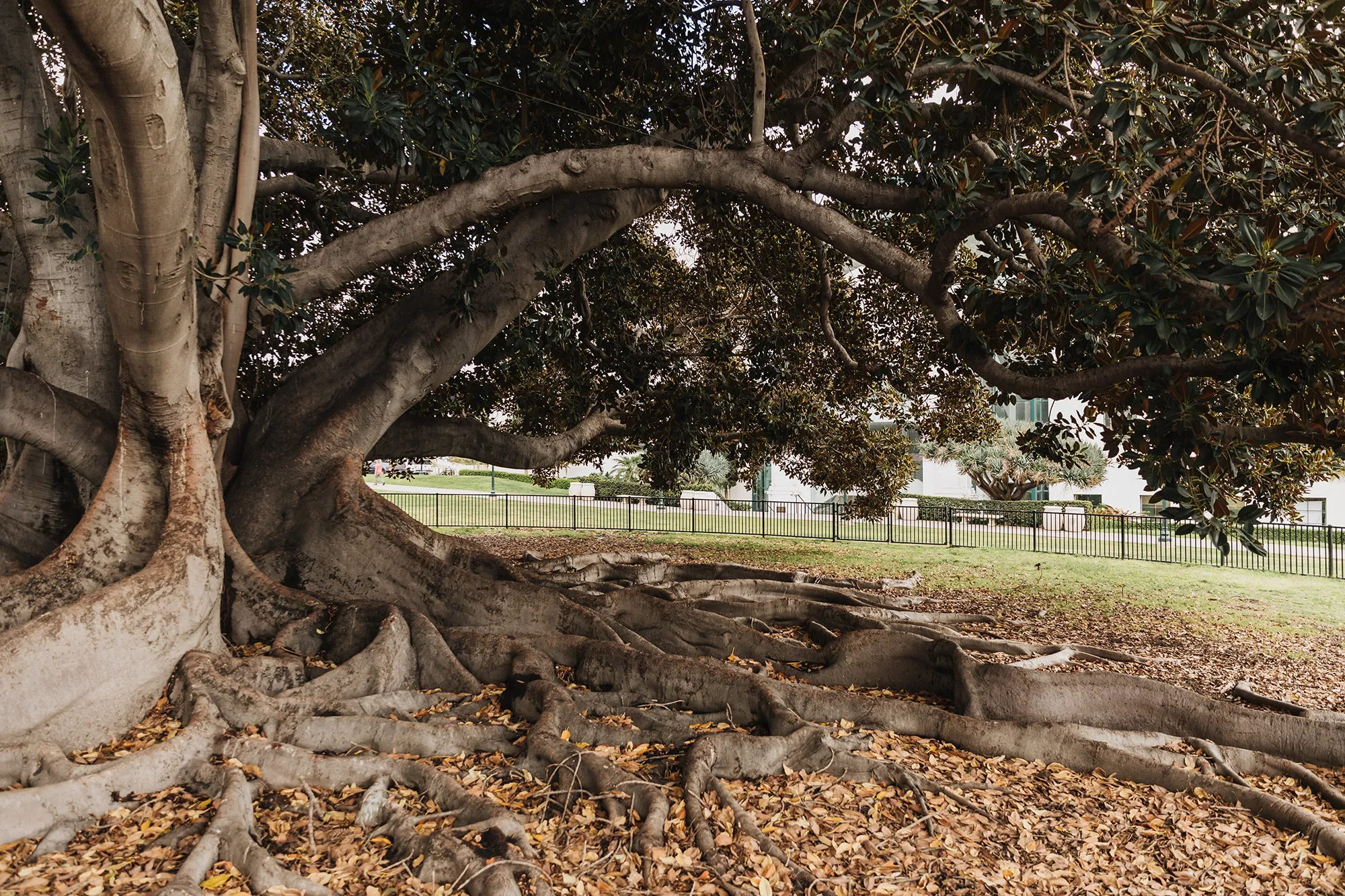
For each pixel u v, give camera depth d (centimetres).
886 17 544
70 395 609
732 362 1312
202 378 592
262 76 1000
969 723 558
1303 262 362
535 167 653
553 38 773
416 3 853
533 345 1027
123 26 317
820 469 1662
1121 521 1858
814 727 512
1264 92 543
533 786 457
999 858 414
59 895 334
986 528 2378
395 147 632
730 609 850
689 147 717
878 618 877
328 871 366
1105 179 461
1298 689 800
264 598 662
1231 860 427
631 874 372
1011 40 584
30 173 633
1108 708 601
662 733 528
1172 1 455
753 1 734
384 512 754
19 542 637
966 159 693
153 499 577
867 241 621
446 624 700
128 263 433
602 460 1731
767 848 395
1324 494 2314
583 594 778
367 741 497
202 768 441
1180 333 429
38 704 453
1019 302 562
